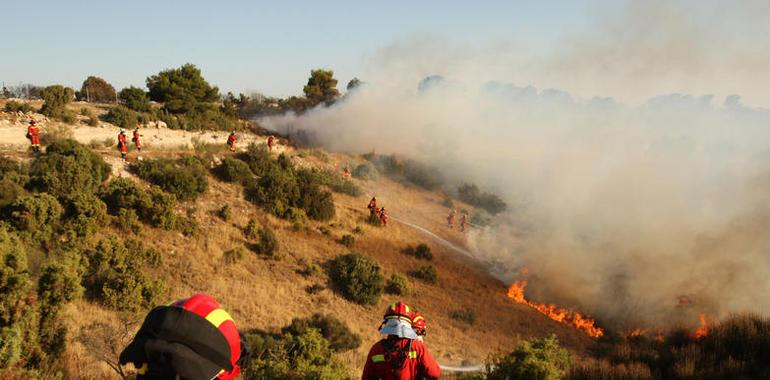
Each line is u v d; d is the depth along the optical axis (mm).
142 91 42719
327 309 21781
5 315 9195
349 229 32219
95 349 10125
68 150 23766
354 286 24016
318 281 24359
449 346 20688
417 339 3453
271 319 18859
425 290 27391
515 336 24031
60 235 18516
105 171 24547
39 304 9984
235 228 26578
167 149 33219
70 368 9336
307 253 26906
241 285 20984
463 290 29062
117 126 35156
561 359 8898
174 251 21781
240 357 1750
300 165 41156
